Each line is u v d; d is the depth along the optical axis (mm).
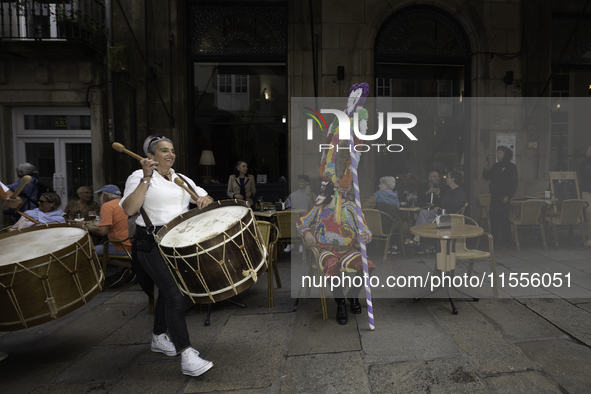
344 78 6211
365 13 6160
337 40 6168
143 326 3115
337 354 2486
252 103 6586
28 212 4152
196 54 6410
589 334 2650
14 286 1984
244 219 2166
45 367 2467
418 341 2623
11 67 5895
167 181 2379
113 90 5949
